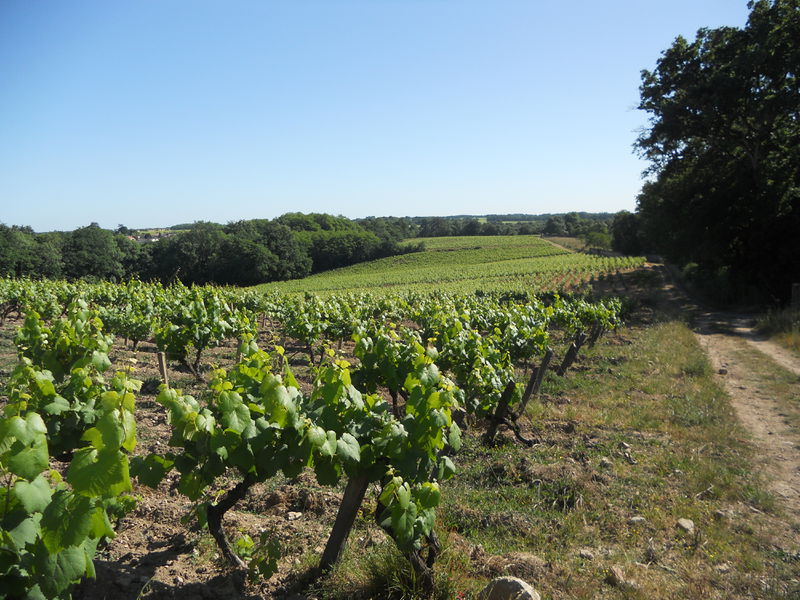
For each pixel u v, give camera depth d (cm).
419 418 375
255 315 1778
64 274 6594
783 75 2606
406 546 336
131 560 397
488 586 376
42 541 249
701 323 2436
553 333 2061
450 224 17025
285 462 349
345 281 6544
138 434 708
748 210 2733
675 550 483
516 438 782
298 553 424
